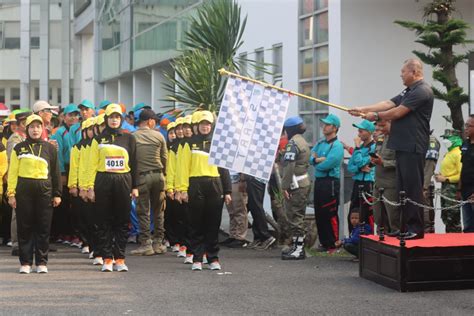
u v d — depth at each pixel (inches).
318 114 665.0
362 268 422.6
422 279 380.5
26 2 1855.3
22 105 1866.4
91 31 1978.3
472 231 463.8
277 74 738.8
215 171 452.4
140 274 442.9
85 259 515.5
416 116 396.8
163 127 649.6
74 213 575.8
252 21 787.4
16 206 446.3
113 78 1549.0
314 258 505.7
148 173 532.4
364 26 625.3
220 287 396.8
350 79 624.4
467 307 343.6
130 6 1341.0
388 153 435.2
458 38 540.1
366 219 492.4
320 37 660.1
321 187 528.1
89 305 350.0
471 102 454.0
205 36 703.7
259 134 452.1
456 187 495.2
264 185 570.9
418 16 628.1
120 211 455.2
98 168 452.8
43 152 449.1
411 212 403.2
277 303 354.3
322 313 333.7
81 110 583.5
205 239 458.6
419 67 399.9
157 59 1160.8
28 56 1861.5
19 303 354.6
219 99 681.0
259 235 572.1
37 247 450.0
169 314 331.3
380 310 338.6
